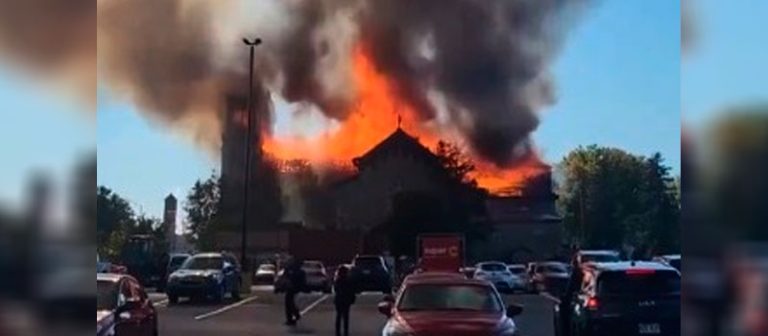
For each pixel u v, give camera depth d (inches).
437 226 3348.9
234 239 3257.9
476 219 3467.0
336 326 736.3
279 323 907.4
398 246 3282.5
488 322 440.5
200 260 1305.4
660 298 509.0
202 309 1122.7
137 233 2714.1
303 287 914.1
